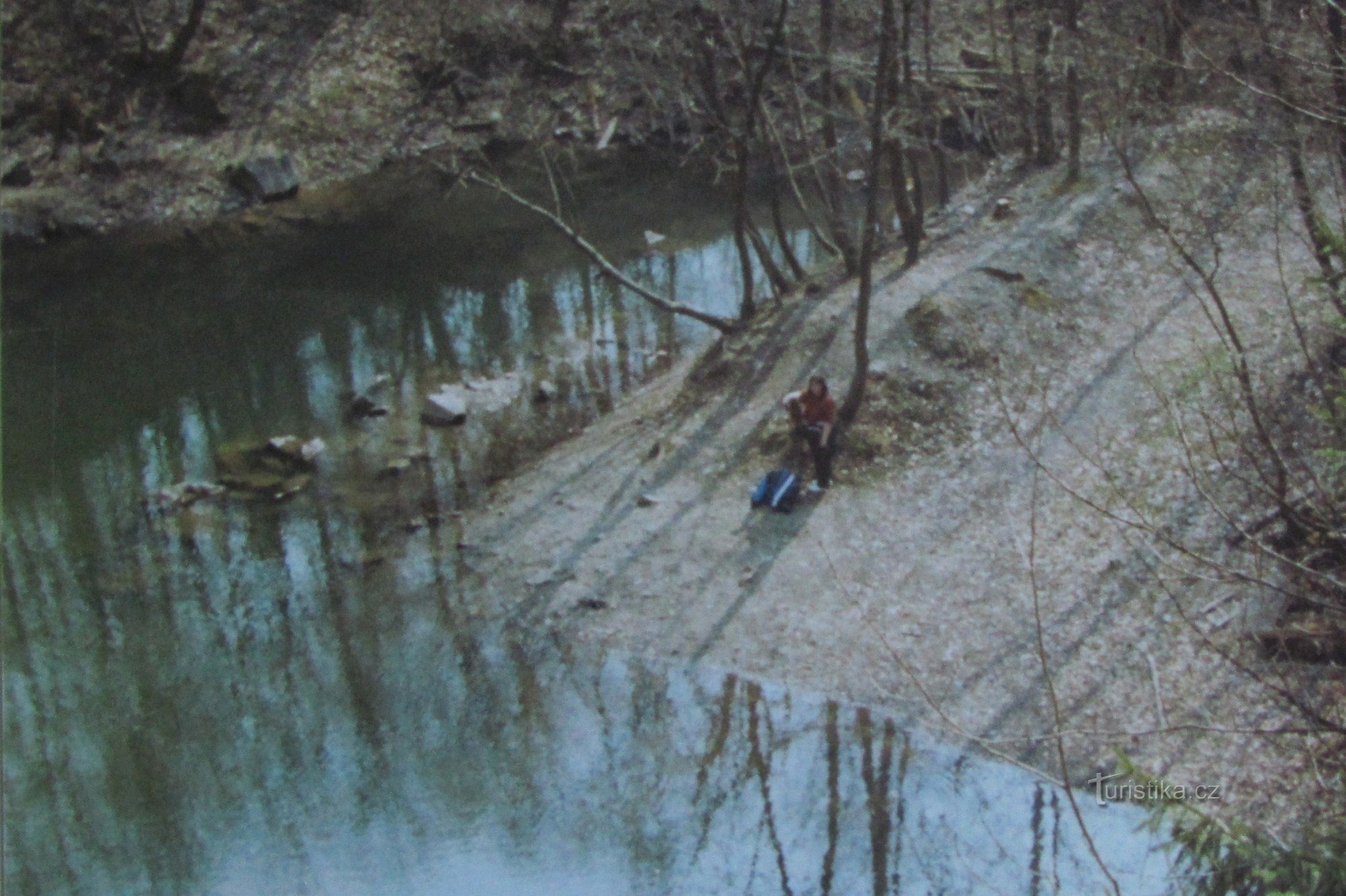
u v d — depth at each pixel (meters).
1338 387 10.59
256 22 32.34
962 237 20.25
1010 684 12.76
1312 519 10.72
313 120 31.80
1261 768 10.90
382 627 14.92
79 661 14.87
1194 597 12.98
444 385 20.19
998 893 10.05
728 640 13.88
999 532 14.67
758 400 17.31
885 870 11.03
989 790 11.71
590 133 32.41
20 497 18.41
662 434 17.44
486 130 32.81
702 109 22.41
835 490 15.63
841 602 14.06
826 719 12.74
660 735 12.91
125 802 12.89
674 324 22.28
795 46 22.42
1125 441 15.45
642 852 11.63
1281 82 11.07
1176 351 16.80
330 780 12.91
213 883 11.77
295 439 18.89
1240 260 18.36
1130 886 10.34
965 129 25.55
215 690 14.27
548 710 13.45
